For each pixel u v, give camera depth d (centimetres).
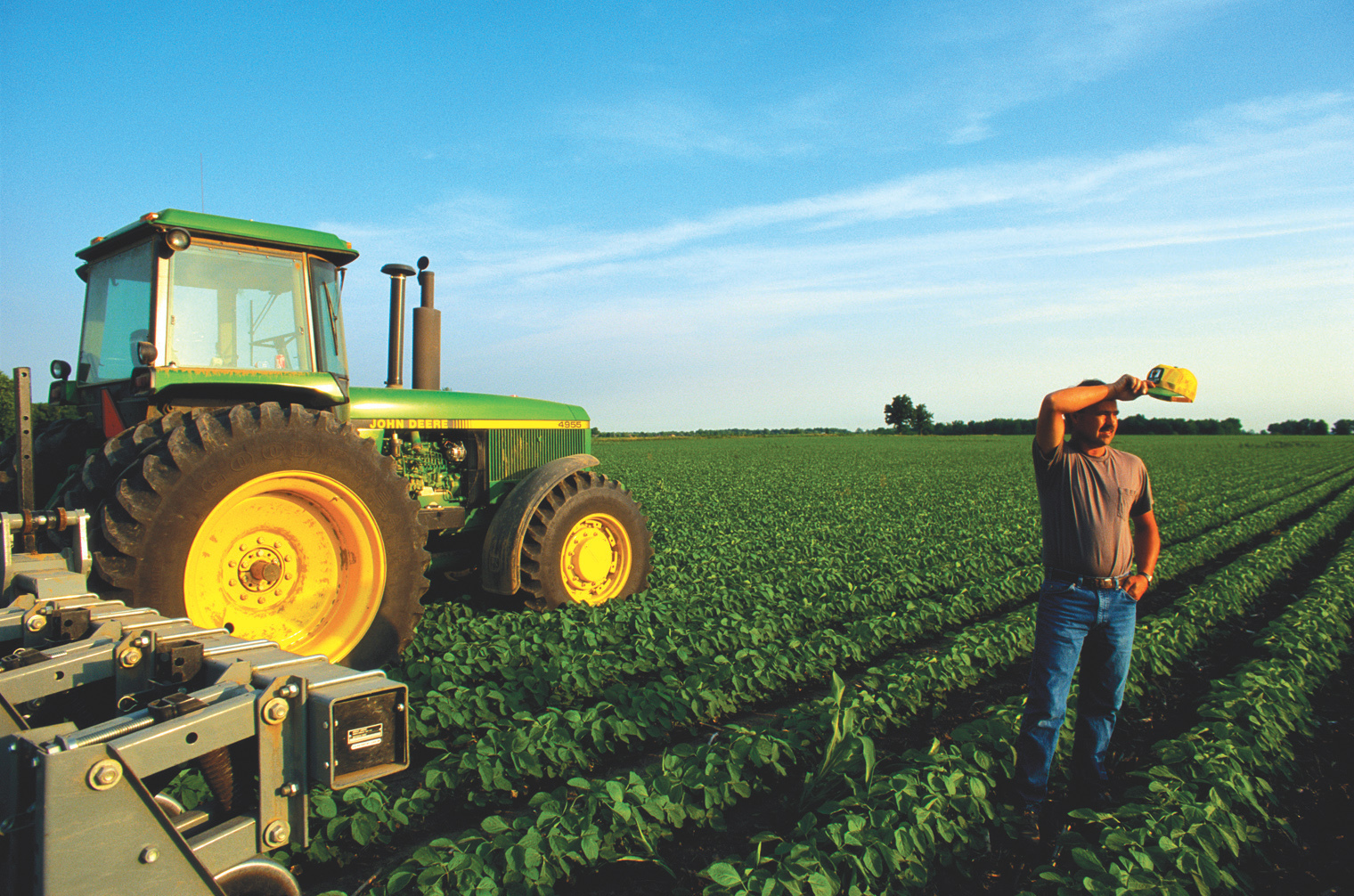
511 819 352
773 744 386
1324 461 4234
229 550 439
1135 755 446
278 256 496
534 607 668
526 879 277
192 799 306
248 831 188
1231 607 795
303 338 504
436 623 617
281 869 194
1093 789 366
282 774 192
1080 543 345
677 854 330
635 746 433
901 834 304
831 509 1741
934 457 4841
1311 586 861
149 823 165
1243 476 3095
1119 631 350
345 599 492
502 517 662
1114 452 357
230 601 439
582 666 502
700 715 474
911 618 702
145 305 471
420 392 672
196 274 465
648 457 4794
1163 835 313
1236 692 476
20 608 252
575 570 704
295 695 192
